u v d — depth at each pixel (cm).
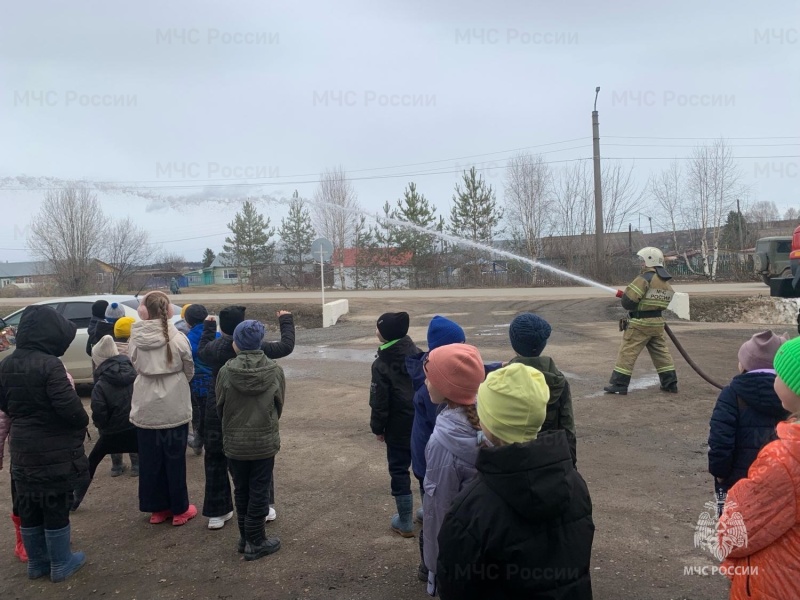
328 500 476
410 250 4134
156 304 440
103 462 611
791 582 189
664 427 639
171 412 436
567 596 194
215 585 350
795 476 188
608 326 1540
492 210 4069
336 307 1920
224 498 436
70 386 360
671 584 332
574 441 329
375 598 329
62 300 993
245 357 378
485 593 200
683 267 4147
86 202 3991
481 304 2142
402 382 400
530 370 224
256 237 4597
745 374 298
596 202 3186
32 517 366
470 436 268
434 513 275
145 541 416
